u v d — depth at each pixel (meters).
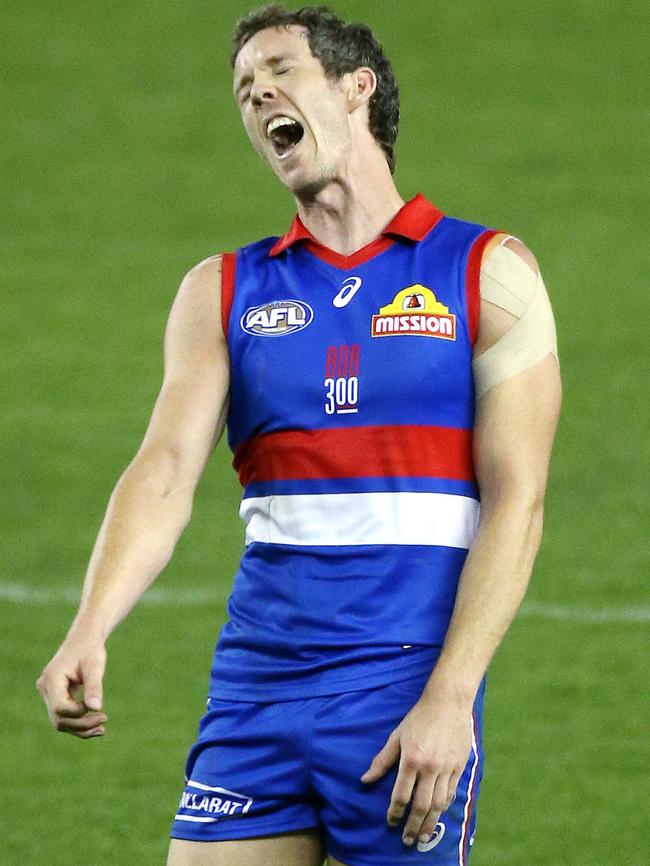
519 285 11.56
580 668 27.91
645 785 23.30
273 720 11.45
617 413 41.25
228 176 55.34
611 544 33.94
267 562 11.74
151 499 11.55
